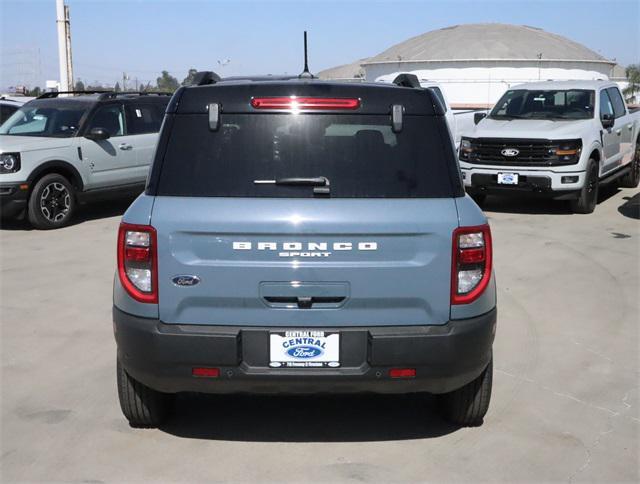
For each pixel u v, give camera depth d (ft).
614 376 16.47
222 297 11.34
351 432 13.65
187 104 11.89
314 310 11.34
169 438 13.38
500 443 13.23
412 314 11.50
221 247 11.28
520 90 40.22
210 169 11.60
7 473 12.14
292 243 11.25
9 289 23.63
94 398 15.20
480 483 11.86
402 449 12.99
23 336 19.16
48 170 33.58
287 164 11.60
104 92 38.70
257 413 14.44
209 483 11.85
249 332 11.38
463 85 189.06
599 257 27.58
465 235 11.49
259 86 11.94
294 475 12.07
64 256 28.30
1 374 16.55
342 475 12.07
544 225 33.86
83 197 35.01
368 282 11.34
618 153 40.68
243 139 11.73
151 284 11.41
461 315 11.60
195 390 11.78
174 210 11.34
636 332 19.42
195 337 11.28
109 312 21.27
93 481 11.91
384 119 11.87
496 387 15.80
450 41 197.98
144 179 37.78
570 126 36.04
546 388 15.76
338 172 11.59
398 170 11.67
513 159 35.78
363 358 11.47
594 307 21.57
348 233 11.23
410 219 11.34
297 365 11.44
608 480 12.00
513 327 19.85
